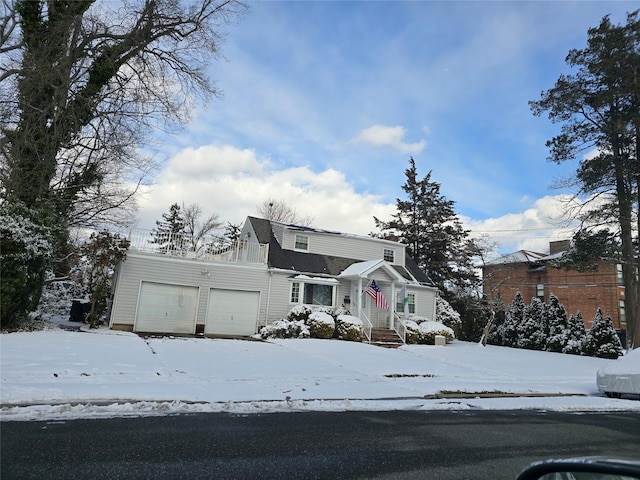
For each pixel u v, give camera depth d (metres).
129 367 9.79
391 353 17.16
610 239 22.36
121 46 17.44
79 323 20.81
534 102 23.64
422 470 4.63
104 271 18.59
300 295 22.61
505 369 15.71
